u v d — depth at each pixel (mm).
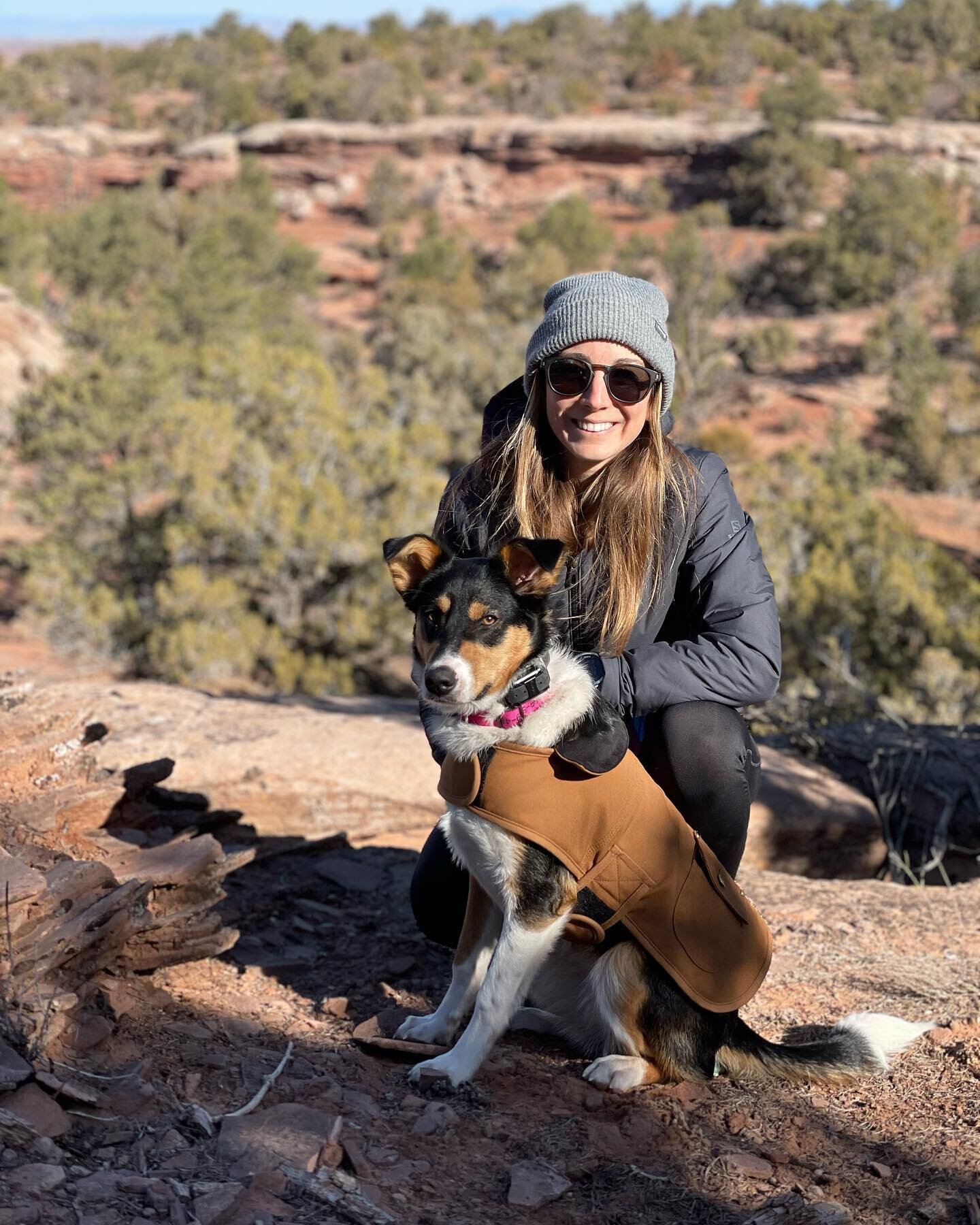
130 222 48531
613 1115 3084
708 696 3389
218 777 5363
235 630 17141
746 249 60250
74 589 18109
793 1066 3230
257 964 3924
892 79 90938
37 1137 2459
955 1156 2902
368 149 84125
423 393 31922
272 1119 2732
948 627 15039
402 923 4453
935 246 57594
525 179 82438
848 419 43500
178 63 116875
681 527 3441
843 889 4836
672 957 3141
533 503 3525
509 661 3049
